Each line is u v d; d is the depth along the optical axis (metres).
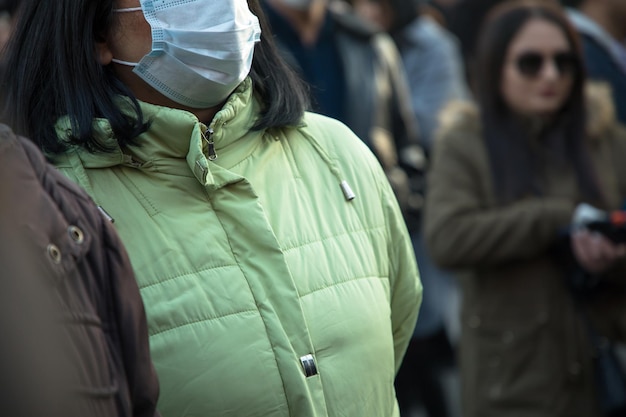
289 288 4.48
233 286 4.42
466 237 7.62
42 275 3.23
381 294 4.83
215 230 4.49
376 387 4.71
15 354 2.73
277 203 4.68
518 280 7.62
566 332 7.56
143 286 4.34
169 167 4.53
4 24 7.32
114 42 4.55
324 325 4.55
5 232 3.02
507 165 7.72
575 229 7.46
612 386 7.53
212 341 4.34
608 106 8.02
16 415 2.69
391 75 10.15
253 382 4.35
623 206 7.72
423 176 9.97
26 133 4.51
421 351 10.41
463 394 7.91
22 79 4.54
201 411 4.30
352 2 11.96
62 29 4.48
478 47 7.99
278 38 9.74
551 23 7.81
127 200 4.46
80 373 3.28
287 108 4.83
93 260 3.49
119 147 4.46
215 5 4.49
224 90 4.59
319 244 4.68
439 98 11.93
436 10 14.34
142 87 4.61
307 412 4.41
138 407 3.61
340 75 9.89
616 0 10.23
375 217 4.95
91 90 4.46
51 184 3.46
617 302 7.54
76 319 3.33
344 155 4.98
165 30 4.46
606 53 9.80
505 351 7.63
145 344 3.63
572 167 7.75
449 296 10.66
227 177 4.52
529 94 7.79
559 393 7.55
